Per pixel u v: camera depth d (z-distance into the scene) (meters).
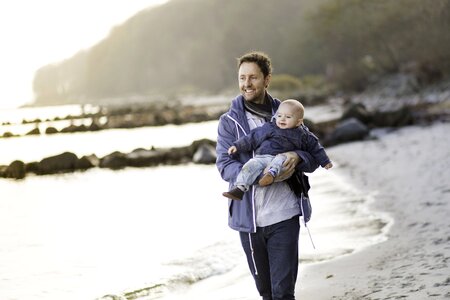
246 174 3.58
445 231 6.70
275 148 3.67
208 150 17.62
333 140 19.89
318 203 9.34
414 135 18.97
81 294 5.40
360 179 11.51
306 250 6.54
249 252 3.82
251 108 3.85
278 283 3.64
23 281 5.83
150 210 9.62
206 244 7.06
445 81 38.44
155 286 5.59
